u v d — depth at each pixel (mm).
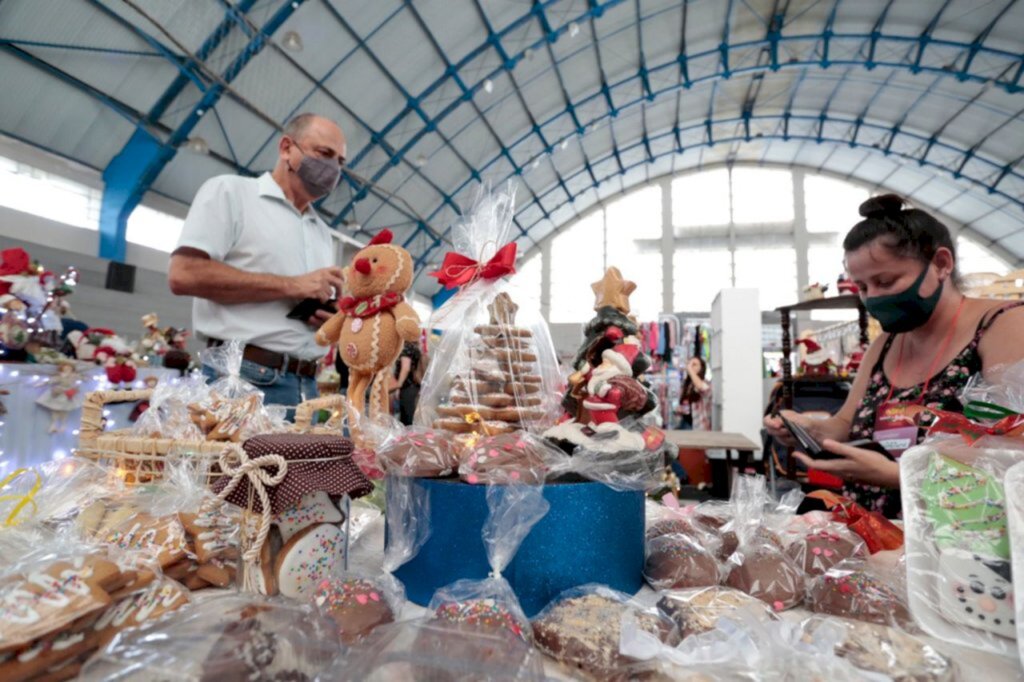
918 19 10398
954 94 11953
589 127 12609
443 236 12656
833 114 13898
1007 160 12984
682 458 4715
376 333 1106
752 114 14203
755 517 895
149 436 1175
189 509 834
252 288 1679
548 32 9375
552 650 568
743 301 6340
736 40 11391
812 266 15930
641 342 895
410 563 719
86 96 6453
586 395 839
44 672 470
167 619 510
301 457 672
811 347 6027
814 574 763
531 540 667
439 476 725
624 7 9625
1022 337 1129
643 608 627
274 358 1752
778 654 521
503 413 856
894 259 1165
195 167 7910
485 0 8227
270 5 6578
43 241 6578
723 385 6289
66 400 2855
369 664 464
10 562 588
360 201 10391
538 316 1025
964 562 592
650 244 16641
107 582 531
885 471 1017
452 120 10195
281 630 497
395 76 8562
